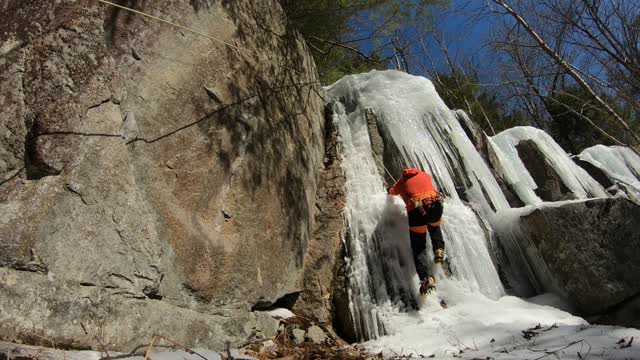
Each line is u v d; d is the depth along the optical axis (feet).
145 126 12.83
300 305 18.39
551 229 20.93
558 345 13.08
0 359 8.00
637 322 19.49
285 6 30.76
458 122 27.78
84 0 11.81
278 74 20.31
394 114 25.99
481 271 20.90
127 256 11.16
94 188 10.87
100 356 9.53
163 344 11.44
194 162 14.19
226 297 14.39
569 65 23.49
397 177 24.59
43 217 9.83
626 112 38.19
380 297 18.95
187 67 14.69
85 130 11.00
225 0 17.34
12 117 10.00
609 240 20.54
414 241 19.35
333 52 36.32
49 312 9.30
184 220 13.39
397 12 33.99
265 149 17.67
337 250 20.13
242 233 15.55
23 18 10.67
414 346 16.47
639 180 41.27
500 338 15.55
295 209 19.07
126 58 12.76
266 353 14.80
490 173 26.40
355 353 15.97
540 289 21.74
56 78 10.75
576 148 60.18
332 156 24.26
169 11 14.47
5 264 9.07
